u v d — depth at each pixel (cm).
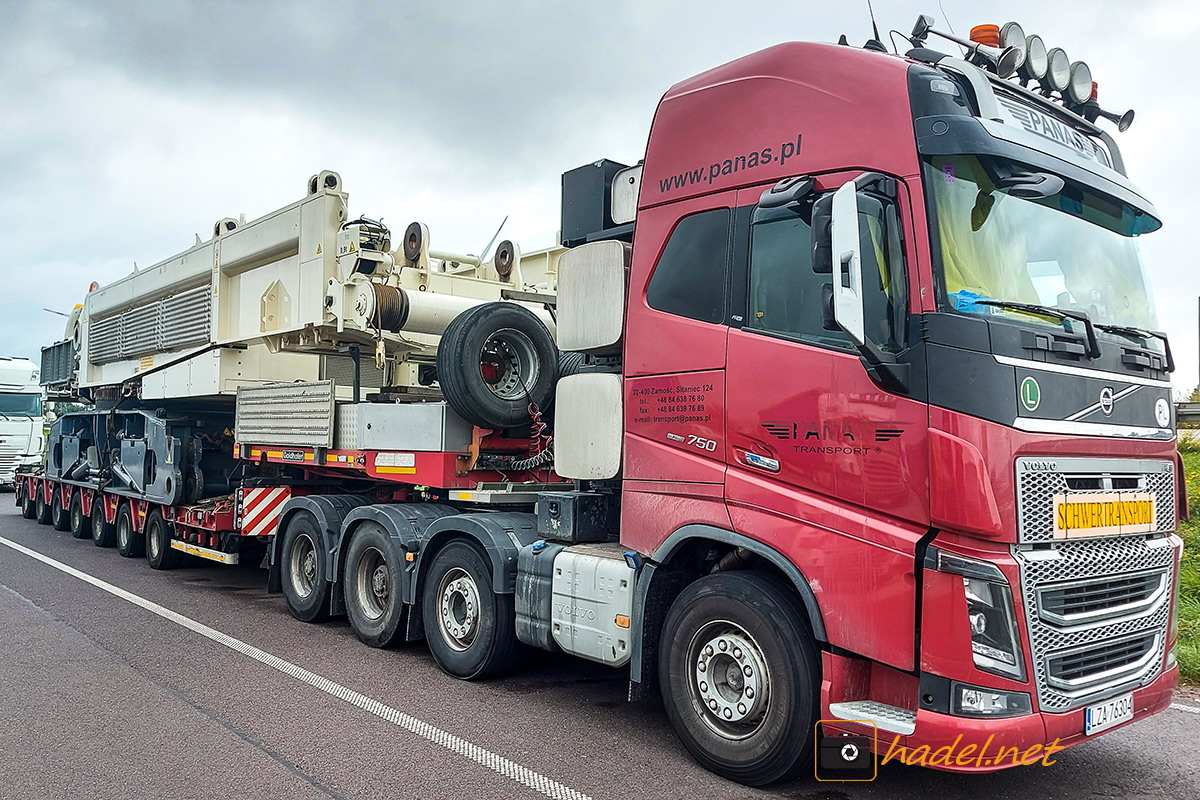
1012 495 360
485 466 667
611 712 545
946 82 401
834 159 418
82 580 1020
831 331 411
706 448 459
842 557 397
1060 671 377
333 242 810
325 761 454
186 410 1149
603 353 547
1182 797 427
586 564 522
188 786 418
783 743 412
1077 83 475
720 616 442
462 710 543
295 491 934
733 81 476
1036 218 422
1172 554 437
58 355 1561
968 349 365
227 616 823
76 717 518
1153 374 436
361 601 721
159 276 1151
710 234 472
